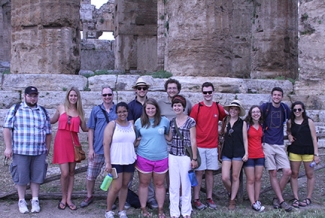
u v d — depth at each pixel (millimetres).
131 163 6363
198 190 7043
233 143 6926
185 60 13531
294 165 7301
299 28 14703
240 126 6934
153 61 24844
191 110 7098
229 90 13602
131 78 14117
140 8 24688
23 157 6664
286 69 17625
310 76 14484
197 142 6992
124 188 6438
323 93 14188
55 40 14117
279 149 7129
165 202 7336
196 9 13320
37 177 6828
